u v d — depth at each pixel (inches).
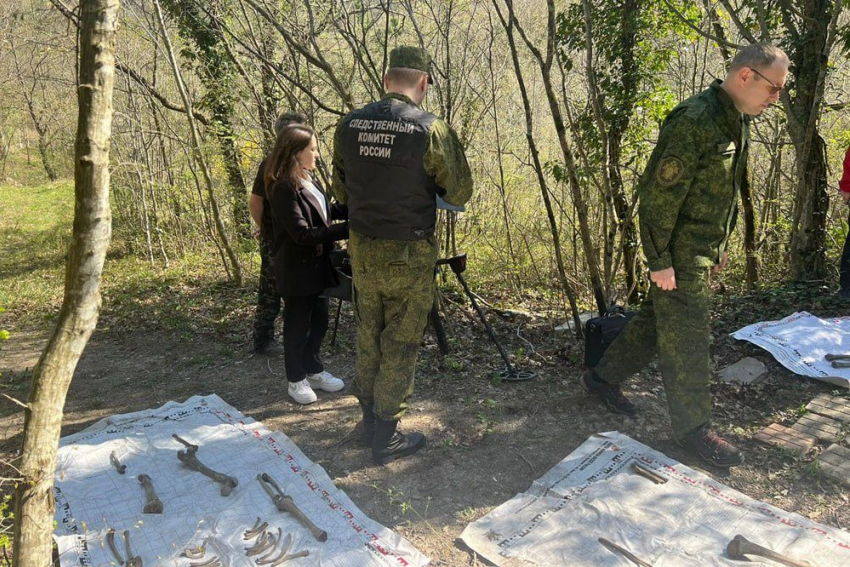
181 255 392.8
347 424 147.5
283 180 138.3
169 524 109.1
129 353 209.0
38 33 345.1
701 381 123.3
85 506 113.6
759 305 206.4
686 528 106.6
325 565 99.9
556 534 106.6
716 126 112.5
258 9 173.9
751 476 123.0
